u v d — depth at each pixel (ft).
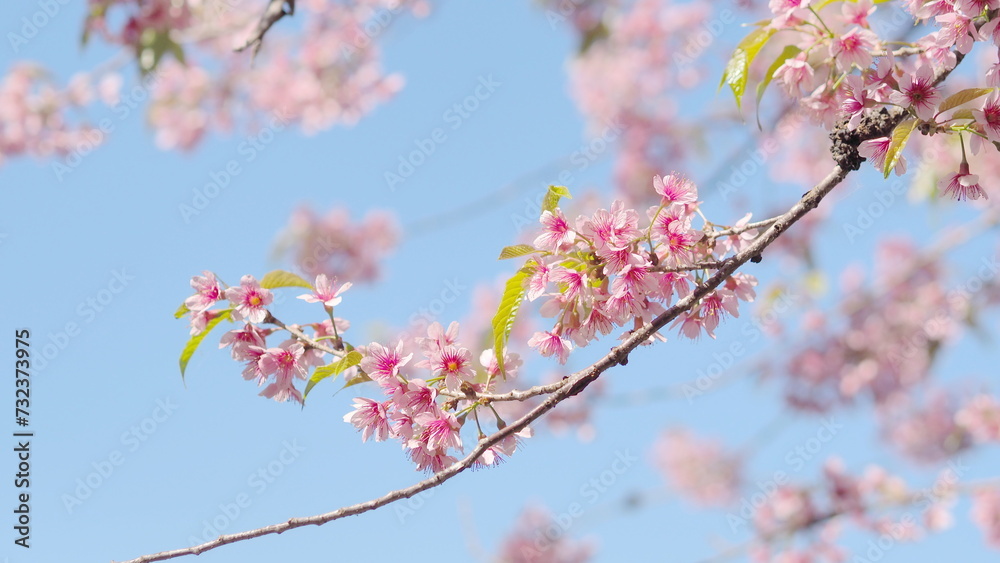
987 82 10.72
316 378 11.28
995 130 10.21
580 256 10.55
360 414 10.94
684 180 10.74
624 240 10.21
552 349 10.87
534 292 10.57
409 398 10.61
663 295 10.71
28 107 31.96
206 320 11.73
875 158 10.46
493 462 10.59
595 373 9.93
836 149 10.61
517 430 10.09
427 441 10.62
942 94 11.43
